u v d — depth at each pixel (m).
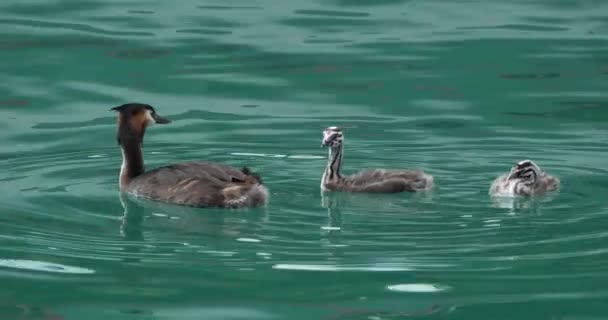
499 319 12.25
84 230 15.15
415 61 22.86
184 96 21.48
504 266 13.69
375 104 21.23
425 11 25.47
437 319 12.21
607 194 16.55
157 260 13.97
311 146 19.31
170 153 19.08
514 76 22.22
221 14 25.19
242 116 20.69
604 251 14.16
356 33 24.17
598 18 24.97
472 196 16.64
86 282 13.30
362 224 15.32
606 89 21.66
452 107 21.05
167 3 25.92
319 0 26.08
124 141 17.36
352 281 13.24
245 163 18.44
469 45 23.52
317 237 14.80
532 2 25.97
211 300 12.75
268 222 15.47
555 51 23.23
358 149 19.09
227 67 22.64
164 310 12.52
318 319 12.23
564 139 19.48
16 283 13.23
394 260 13.89
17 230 15.09
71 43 23.48
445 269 13.60
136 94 21.55
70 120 20.53
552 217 15.53
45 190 17.06
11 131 19.98
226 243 14.57
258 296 12.85
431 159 18.56
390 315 12.31
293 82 22.08
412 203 16.33
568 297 12.79
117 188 17.30
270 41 23.78
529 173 16.42
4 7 25.30
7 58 22.83
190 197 16.28
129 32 24.08
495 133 19.83
